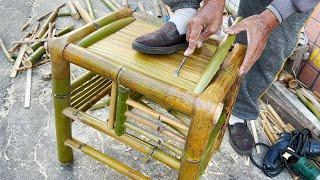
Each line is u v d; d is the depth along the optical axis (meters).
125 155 1.44
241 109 1.50
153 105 1.62
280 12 0.96
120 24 1.22
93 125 1.16
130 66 1.04
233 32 0.97
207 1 1.10
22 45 1.91
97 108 1.62
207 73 1.01
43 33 2.04
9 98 1.63
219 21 1.11
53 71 1.09
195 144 0.96
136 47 1.05
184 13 1.12
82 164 1.38
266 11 0.98
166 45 1.08
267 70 1.39
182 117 1.34
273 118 1.68
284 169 1.45
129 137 1.14
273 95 1.74
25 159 1.38
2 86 1.69
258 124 1.67
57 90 1.12
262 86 1.44
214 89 0.96
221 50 1.07
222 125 1.27
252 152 1.52
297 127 1.64
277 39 1.30
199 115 0.91
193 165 1.01
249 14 1.37
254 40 0.98
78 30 1.13
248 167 1.45
